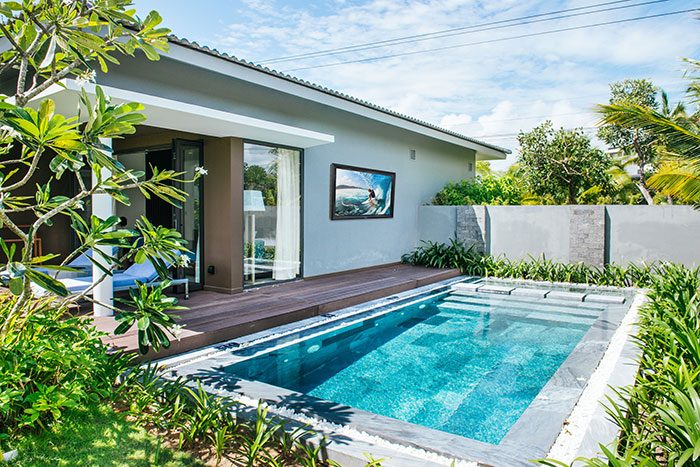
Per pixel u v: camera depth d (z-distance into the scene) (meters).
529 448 3.10
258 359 5.33
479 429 3.82
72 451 2.96
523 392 4.67
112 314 6.14
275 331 6.38
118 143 9.20
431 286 10.36
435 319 7.79
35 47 3.01
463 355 5.88
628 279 10.33
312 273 10.20
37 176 9.22
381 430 3.33
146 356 4.86
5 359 3.21
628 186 22.53
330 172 10.62
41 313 3.98
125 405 3.63
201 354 5.29
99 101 2.89
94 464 2.86
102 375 3.74
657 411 2.89
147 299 3.61
